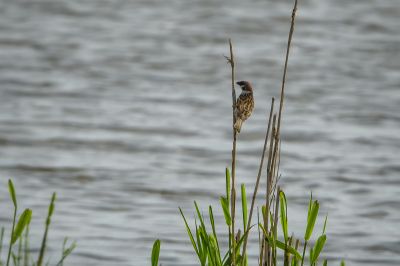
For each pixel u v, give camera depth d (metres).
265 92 23.28
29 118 20.47
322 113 21.45
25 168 17.17
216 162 17.98
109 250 12.95
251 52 27.58
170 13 33.09
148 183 16.45
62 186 16.14
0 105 21.50
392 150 18.66
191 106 21.94
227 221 7.63
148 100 22.38
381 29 30.61
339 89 23.52
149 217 14.66
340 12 33.09
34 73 24.50
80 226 14.05
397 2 35.28
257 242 13.31
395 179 16.88
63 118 20.58
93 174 16.92
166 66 25.86
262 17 32.19
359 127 20.28
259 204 15.24
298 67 25.78
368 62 26.33
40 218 14.35
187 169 17.44
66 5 34.03
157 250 7.85
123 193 15.84
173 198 15.72
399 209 15.30
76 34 29.52
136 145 18.88
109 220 14.41
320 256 13.04
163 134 19.69
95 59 26.39
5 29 29.75
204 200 15.62
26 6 33.59
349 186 16.50
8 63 25.52
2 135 19.20
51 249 12.82
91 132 19.67
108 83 23.84
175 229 14.09
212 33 29.94
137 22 31.58
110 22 31.53
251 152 18.77
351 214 15.02
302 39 29.19
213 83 24.22
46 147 18.53
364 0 35.31
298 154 18.44
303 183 16.67
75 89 23.14
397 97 22.73
